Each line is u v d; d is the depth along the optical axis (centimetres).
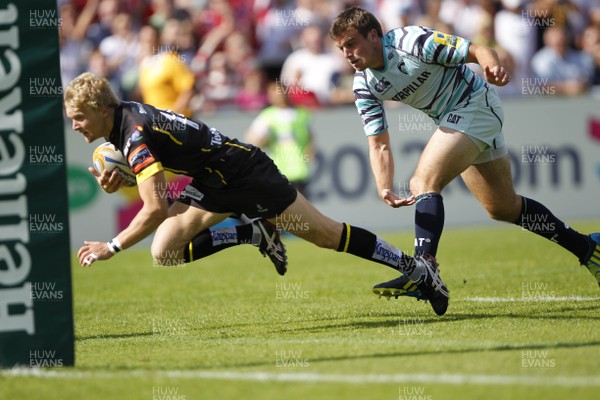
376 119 2106
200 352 1700
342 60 4909
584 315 1939
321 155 4369
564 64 5075
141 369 1549
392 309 2178
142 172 1689
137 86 4694
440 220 2009
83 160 4150
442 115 2062
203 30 5222
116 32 5072
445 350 1612
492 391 1332
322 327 1952
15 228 1553
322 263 3375
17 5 1544
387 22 5253
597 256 2230
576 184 4519
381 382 1402
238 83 4991
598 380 1372
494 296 2316
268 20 5325
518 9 5134
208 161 1847
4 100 1546
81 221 4156
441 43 1959
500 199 2172
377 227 4428
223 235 2144
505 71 1909
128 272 3341
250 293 2628
